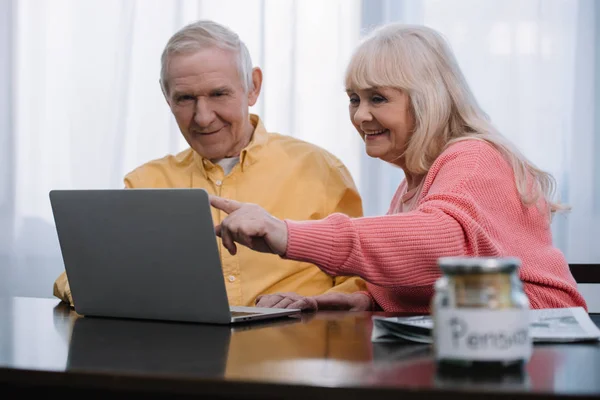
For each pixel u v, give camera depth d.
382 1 2.45
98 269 1.17
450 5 2.40
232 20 2.54
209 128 1.68
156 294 1.14
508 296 0.70
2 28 2.69
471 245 1.22
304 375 0.70
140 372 0.71
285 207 1.72
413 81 1.45
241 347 0.88
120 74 2.62
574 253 2.35
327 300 1.46
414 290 1.40
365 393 0.64
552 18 2.36
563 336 0.89
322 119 2.47
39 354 0.82
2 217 2.68
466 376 0.69
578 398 0.62
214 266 1.07
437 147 1.48
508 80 2.37
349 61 1.53
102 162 2.63
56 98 2.67
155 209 1.09
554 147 2.36
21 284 2.67
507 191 1.34
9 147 2.69
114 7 2.64
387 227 1.17
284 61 2.49
